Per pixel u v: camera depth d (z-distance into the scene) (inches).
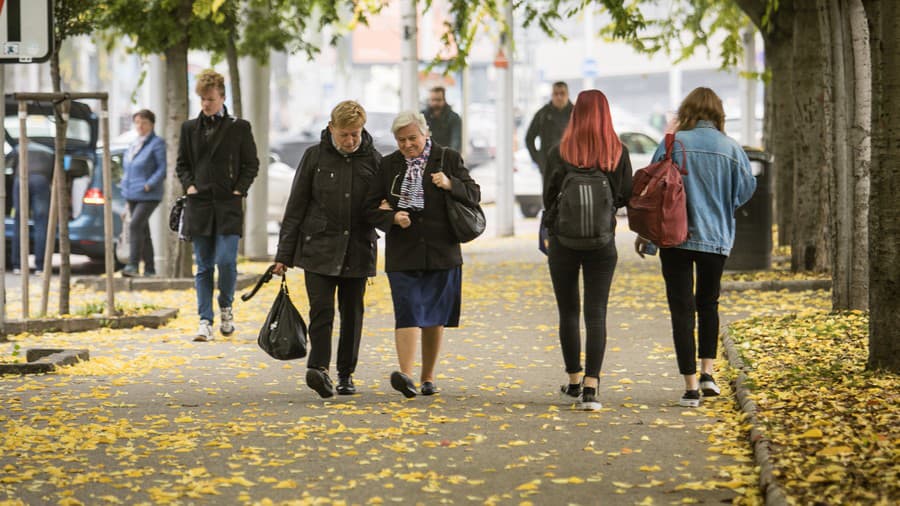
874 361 641.6
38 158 1359.5
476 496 448.8
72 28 939.3
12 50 821.9
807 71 1139.9
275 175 2001.7
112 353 797.2
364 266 644.7
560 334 624.1
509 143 1815.9
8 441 526.3
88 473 478.3
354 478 473.7
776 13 1325.0
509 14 1729.8
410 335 634.8
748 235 1173.1
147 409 608.1
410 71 1518.2
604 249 602.9
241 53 1392.7
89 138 1401.3
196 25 1195.9
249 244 1449.3
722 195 613.3
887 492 425.7
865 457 469.7
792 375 641.6
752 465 489.7
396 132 629.9
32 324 885.8
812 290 1067.3
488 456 506.9
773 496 423.8
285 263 645.9
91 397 641.0
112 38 1341.0
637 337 845.8
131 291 1160.8
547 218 605.9
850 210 853.2
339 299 658.8
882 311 636.7
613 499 443.5
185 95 1230.3
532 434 547.5
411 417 584.4
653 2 1492.4
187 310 1018.7
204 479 471.5
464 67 1253.7
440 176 625.6
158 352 800.3
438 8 3484.3
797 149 1156.5
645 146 2214.6
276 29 1390.3
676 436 543.2
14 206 1366.9
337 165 641.6
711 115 624.7
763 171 1170.0
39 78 3590.1
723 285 1066.7
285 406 614.9
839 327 795.4
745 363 694.5
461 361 762.8
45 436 540.4
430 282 639.8
